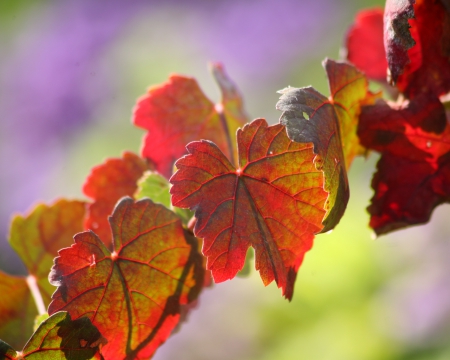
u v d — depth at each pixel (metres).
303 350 2.11
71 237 0.94
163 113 0.91
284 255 0.80
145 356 0.81
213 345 2.38
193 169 0.79
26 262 0.93
